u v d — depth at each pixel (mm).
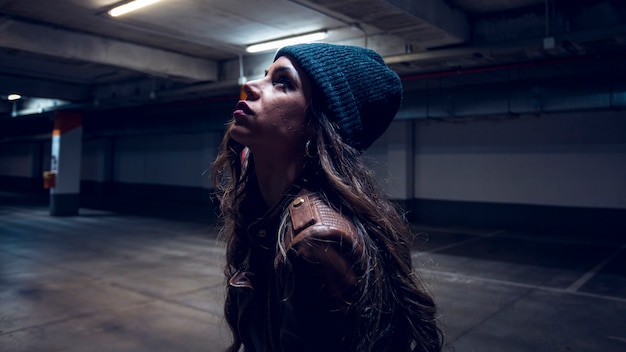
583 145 9789
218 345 3619
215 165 899
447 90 9305
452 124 11570
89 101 12086
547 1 5828
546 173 10250
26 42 6871
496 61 7148
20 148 23906
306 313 588
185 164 16984
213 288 5297
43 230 9969
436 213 11797
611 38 5590
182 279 5734
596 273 6254
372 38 7414
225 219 893
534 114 8602
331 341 594
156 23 6926
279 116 678
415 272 844
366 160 807
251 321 754
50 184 12344
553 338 3859
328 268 581
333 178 651
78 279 5691
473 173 11250
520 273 6242
